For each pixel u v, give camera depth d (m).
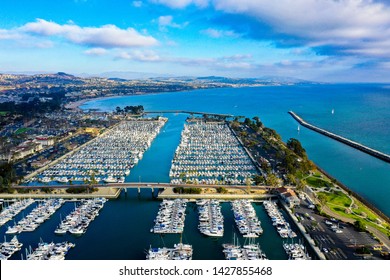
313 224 154.50
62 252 135.75
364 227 147.62
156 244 144.25
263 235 151.25
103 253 137.62
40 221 164.00
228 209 179.00
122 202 192.75
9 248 139.38
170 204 180.88
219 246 142.12
